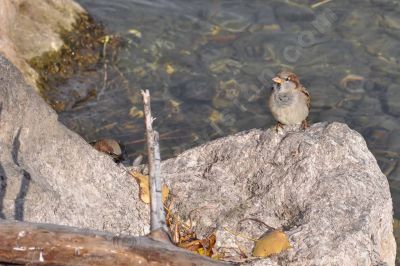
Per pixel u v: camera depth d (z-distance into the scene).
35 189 8.36
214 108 16.53
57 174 9.07
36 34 17.22
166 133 15.78
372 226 9.09
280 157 9.89
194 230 9.61
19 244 6.94
